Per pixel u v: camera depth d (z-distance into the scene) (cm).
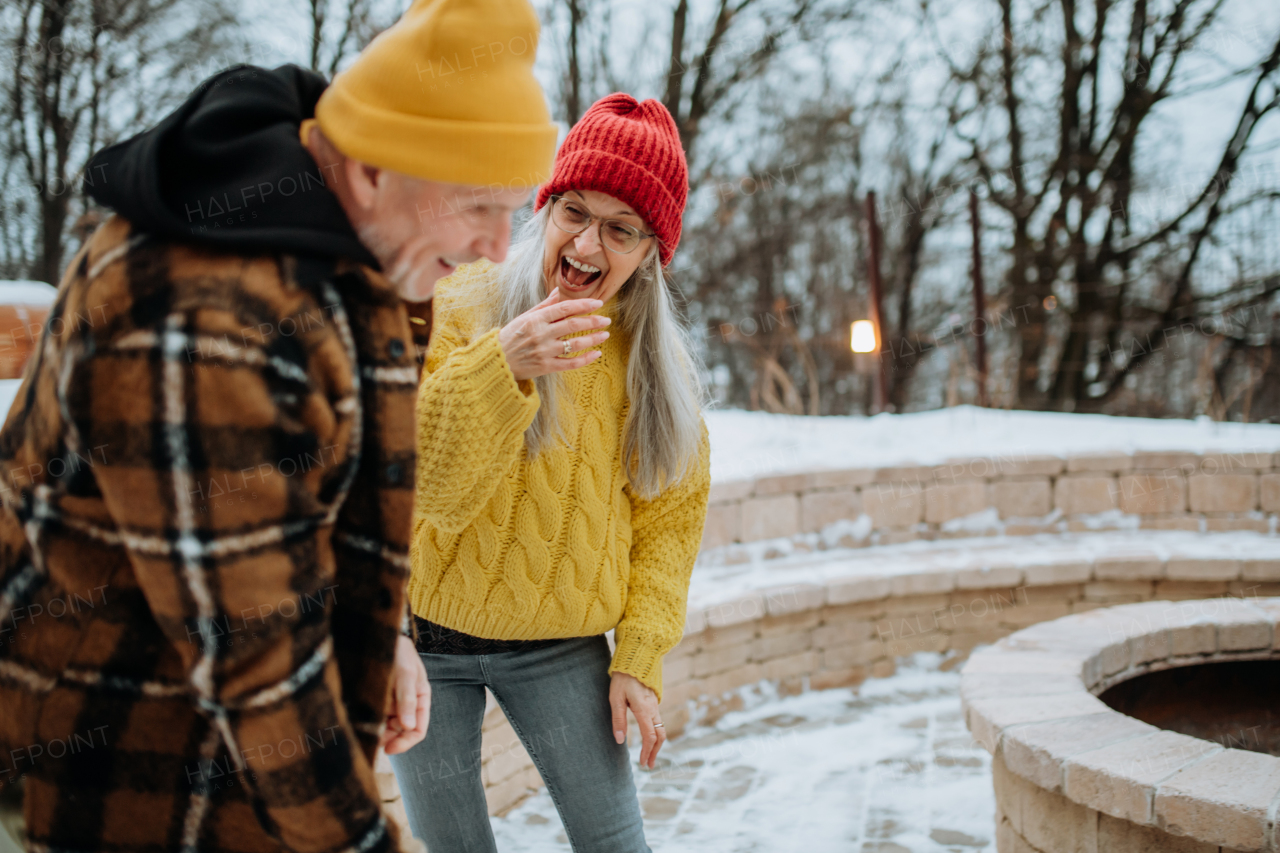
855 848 274
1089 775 195
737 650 398
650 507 181
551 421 160
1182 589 452
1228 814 177
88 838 92
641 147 165
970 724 233
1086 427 621
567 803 169
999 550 479
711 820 297
